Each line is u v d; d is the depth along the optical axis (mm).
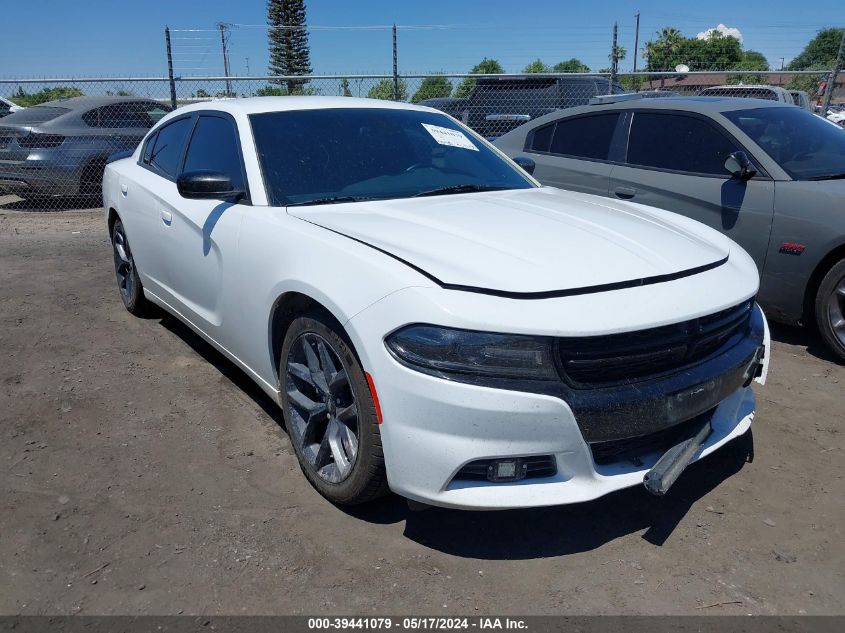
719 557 2490
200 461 3082
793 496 2879
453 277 2305
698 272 2643
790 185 4336
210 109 3881
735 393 2824
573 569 2422
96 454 3127
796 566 2447
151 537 2545
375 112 3814
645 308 2318
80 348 4434
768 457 3188
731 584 2352
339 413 2650
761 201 4461
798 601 2275
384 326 2293
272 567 2398
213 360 4250
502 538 2586
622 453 2436
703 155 4938
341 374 2584
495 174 3781
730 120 4875
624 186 5363
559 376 2207
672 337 2383
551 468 2316
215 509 2723
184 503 2762
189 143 3967
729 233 4660
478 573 2395
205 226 3406
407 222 2811
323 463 2781
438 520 2684
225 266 3242
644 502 2830
